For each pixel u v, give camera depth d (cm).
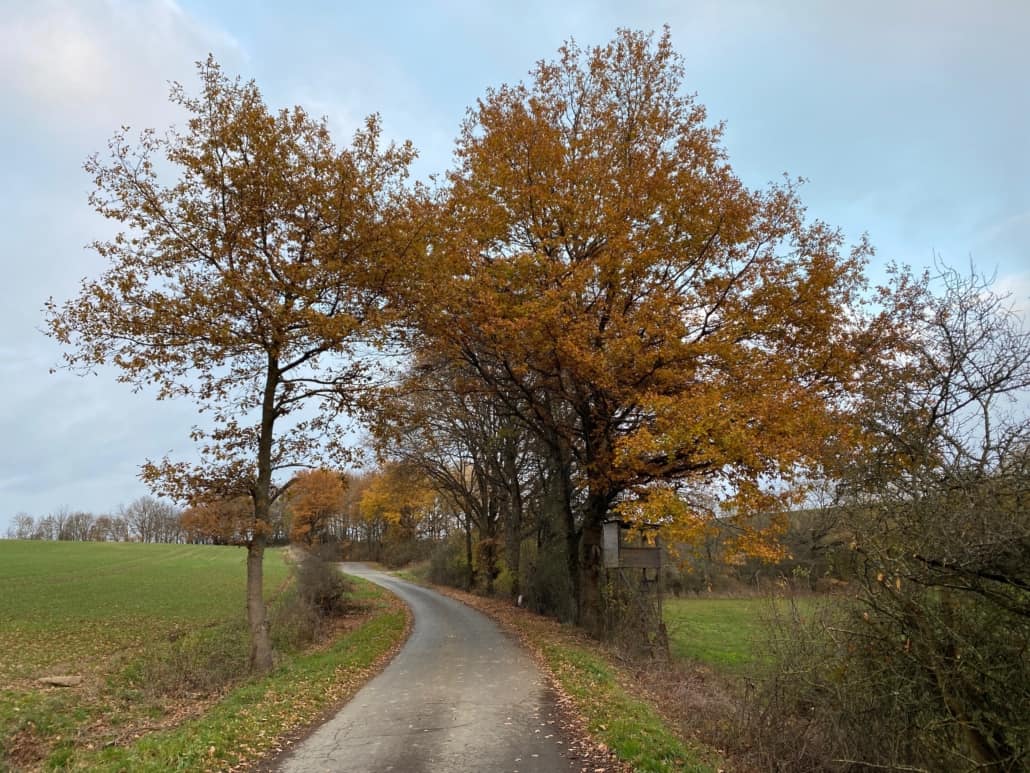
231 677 1523
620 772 717
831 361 1478
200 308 1359
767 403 1291
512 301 1617
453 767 750
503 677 1293
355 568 7150
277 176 1421
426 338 1800
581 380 1622
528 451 3069
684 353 1448
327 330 1362
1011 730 605
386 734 898
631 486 1639
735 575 2100
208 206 1436
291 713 1016
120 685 1535
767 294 1552
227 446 1520
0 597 3325
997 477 602
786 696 903
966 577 589
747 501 1269
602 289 1639
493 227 1703
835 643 830
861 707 795
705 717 1003
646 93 1795
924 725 698
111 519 11738
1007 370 745
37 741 1128
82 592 3584
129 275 1353
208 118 1419
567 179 1683
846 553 777
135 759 823
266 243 1477
